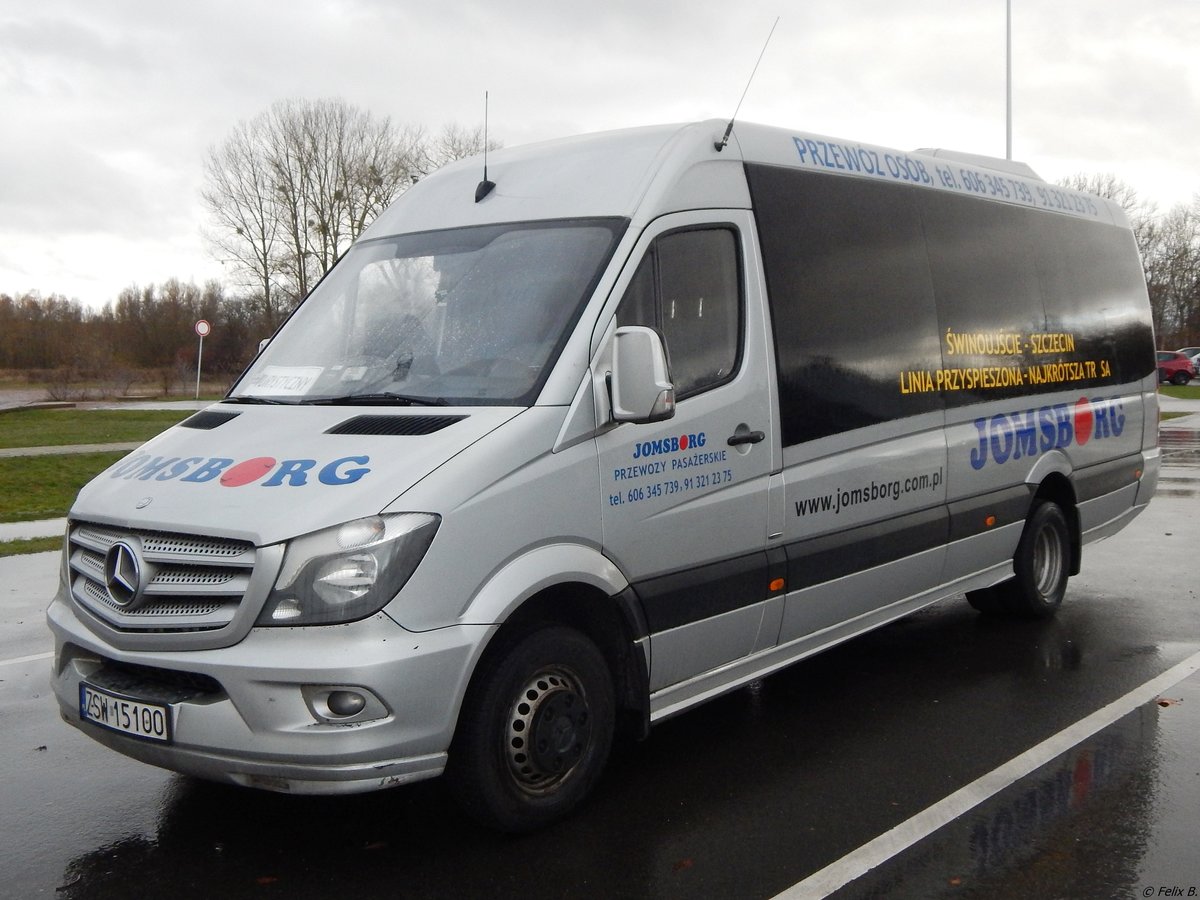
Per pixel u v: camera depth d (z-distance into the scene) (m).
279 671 3.64
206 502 3.96
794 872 3.93
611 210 4.75
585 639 4.36
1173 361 51.44
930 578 6.35
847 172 5.95
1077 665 6.48
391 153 54.47
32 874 4.05
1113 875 3.88
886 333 5.95
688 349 4.80
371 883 3.92
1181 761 4.93
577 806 4.49
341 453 4.06
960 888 3.79
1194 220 68.19
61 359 52.31
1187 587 8.60
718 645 4.94
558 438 4.20
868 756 5.06
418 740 3.77
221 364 55.31
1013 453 6.97
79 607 4.20
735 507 4.95
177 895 3.88
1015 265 7.22
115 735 4.03
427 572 3.78
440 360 4.60
